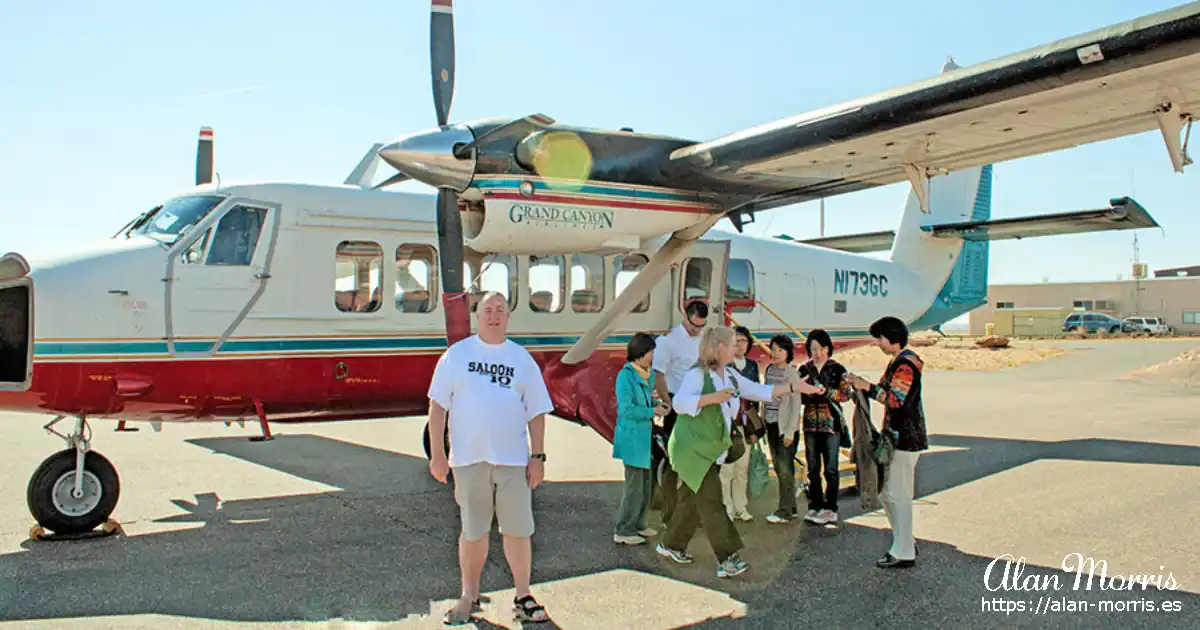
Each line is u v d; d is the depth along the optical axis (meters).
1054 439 9.99
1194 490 7.12
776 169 6.80
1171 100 5.36
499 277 7.93
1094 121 5.80
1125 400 14.57
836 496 5.99
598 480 7.73
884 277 12.09
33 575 4.81
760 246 10.33
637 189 6.78
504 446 4.03
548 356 8.22
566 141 6.50
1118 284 57.41
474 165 6.21
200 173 9.28
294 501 6.80
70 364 5.87
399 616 4.20
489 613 4.24
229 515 6.31
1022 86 5.10
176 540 5.59
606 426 7.63
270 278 6.77
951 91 5.36
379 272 7.35
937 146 6.36
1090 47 4.68
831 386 5.86
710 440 4.74
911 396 4.88
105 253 6.24
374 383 7.30
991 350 30.61
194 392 6.45
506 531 4.10
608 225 6.72
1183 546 5.48
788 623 4.16
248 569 4.95
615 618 4.20
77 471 5.61
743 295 9.95
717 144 6.62
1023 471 7.97
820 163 6.71
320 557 5.21
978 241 13.32
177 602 4.37
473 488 4.03
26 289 5.79
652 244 8.91
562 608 4.34
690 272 9.24
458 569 4.98
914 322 12.78
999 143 6.32
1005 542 5.56
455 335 6.31
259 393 6.75
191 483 7.51
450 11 6.77
